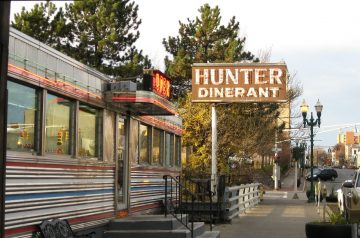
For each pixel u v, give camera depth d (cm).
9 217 763
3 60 511
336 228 1166
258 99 1944
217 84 1967
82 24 3094
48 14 2977
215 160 1995
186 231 1134
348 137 11956
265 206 2539
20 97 827
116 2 3123
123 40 3142
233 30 3516
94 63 3033
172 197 1580
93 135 1108
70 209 962
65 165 947
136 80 2178
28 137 848
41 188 859
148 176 1417
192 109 2925
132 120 1307
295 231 1546
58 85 925
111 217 1163
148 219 1173
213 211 1712
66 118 980
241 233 1494
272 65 1948
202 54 3394
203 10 3500
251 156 3189
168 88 1312
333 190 2972
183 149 2958
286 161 6369
